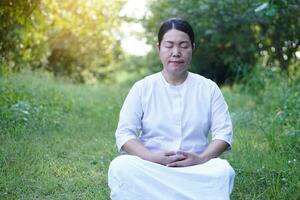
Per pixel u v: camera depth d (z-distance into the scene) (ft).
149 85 10.89
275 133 18.38
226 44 35.70
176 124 10.65
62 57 45.14
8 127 18.34
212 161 10.02
